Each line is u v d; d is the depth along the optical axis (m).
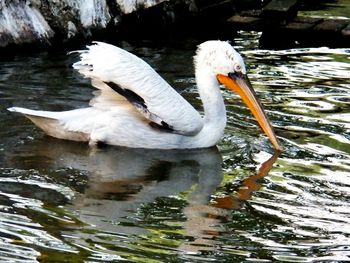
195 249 8.80
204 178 10.98
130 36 19.25
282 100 14.44
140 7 19.64
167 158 11.75
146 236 9.09
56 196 10.12
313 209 9.98
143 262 8.45
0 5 16.97
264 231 9.34
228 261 8.54
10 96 13.67
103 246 8.80
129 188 10.53
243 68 12.47
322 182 10.84
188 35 19.75
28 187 10.33
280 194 10.45
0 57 16.53
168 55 17.59
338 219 9.70
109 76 11.75
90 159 11.50
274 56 17.98
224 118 12.35
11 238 8.88
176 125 11.97
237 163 11.58
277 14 20.89
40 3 17.75
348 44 19.38
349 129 12.95
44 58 16.64
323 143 12.33
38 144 11.86
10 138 11.98
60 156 11.48
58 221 9.38
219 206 10.05
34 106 13.16
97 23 18.70
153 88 11.85
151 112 11.86
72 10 18.25
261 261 8.56
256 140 12.52
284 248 8.91
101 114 12.05
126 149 12.02
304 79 15.96
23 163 11.11
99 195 10.23
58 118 11.93
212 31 20.23
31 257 8.46
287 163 11.55
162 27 20.25
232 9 21.94
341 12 22.95
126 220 9.52
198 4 21.41
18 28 17.19
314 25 20.73
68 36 18.00
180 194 10.41
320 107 14.09
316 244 9.03
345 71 16.73
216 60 12.37
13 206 9.72
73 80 14.88
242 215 9.78
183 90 14.83
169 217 9.67
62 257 8.48
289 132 12.77
